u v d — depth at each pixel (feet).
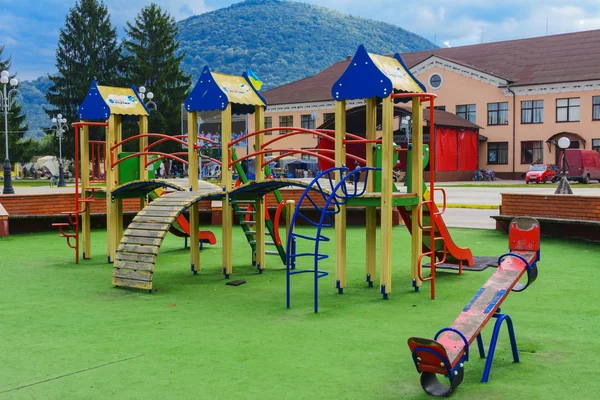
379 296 27.14
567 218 44.04
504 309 23.95
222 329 21.63
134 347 19.42
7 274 32.94
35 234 50.37
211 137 135.54
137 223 30.32
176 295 27.73
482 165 157.89
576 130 143.95
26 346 19.54
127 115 39.58
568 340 19.80
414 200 27.78
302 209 56.13
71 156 185.37
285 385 15.99
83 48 185.68
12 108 184.85
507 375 16.61
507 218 47.39
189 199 30.78
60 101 183.42
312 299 26.68
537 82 147.95
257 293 28.17
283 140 179.11
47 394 15.49
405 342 19.77
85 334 20.98
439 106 162.81
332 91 27.73
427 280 30.01
